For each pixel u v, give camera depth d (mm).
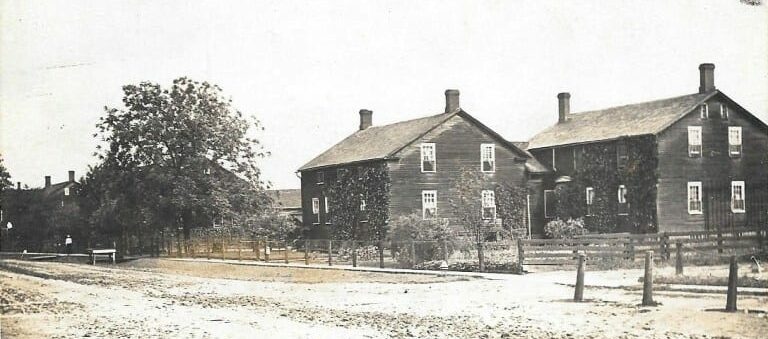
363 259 37906
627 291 21438
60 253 60312
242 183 53562
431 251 33219
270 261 41344
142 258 49656
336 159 51594
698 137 43531
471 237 40375
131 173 52375
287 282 29297
